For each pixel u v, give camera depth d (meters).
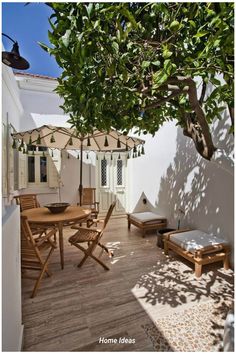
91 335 1.70
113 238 4.17
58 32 1.15
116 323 1.83
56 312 1.97
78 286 2.41
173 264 2.96
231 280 2.51
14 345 1.36
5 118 3.50
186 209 3.73
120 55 1.29
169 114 2.51
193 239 2.90
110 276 2.64
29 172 5.26
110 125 1.69
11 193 3.99
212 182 3.11
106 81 1.44
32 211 3.54
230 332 1.17
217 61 1.28
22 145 3.54
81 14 1.06
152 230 4.72
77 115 2.01
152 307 2.04
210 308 2.01
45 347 1.59
